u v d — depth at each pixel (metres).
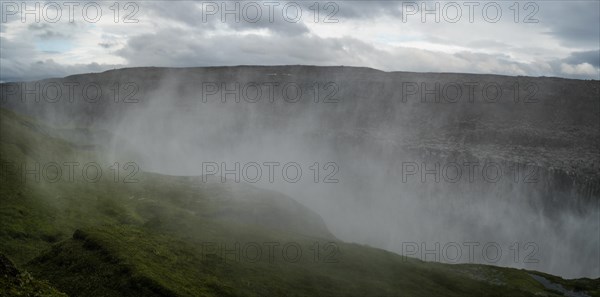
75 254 50.00
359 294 68.06
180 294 45.47
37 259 49.75
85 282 44.88
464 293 78.25
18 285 29.22
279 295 59.47
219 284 54.97
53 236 69.12
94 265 47.81
